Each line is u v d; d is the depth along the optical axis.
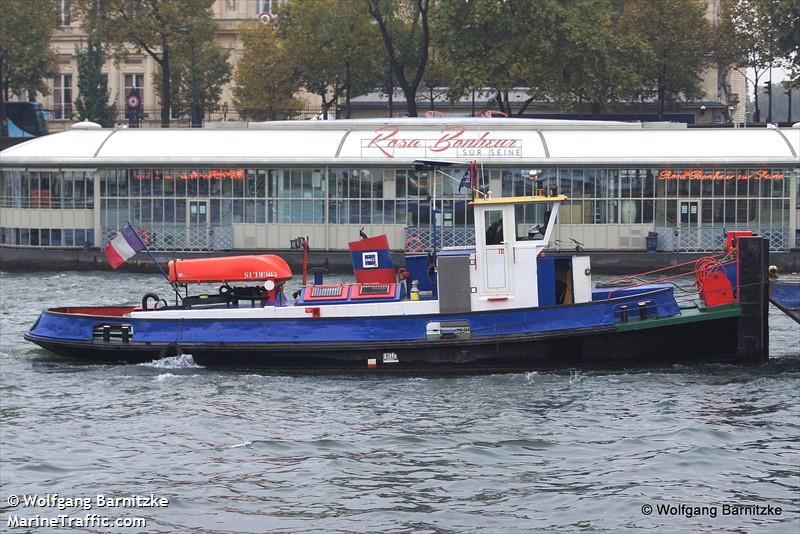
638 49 104.12
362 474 31.72
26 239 82.56
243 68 136.50
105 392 40.38
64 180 81.88
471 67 96.94
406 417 37.06
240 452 33.56
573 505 29.36
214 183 80.38
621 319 41.91
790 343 48.66
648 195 78.38
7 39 127.12
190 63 138.75
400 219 79.12
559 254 42.88
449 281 42.25
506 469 32.09
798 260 76.81
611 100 116.69
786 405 38.09
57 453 33.50
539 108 133.88
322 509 29.20
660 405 38.16
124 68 164.88
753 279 42.25
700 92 129.12
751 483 30.92
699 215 78.31
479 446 34.00
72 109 165.62
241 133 81.62
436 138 79.38
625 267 77.50
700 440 34.47
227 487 30.73
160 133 82.44
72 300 62.53
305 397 39.62
